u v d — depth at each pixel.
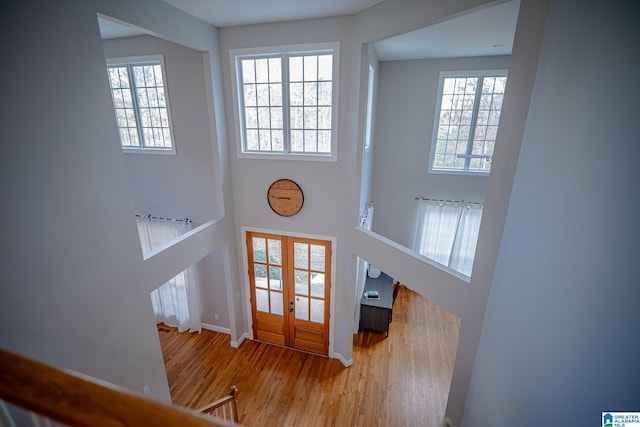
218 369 5.23
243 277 5.58
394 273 3.89
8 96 2.12
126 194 3.10
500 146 2.56
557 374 1.52
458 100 5.88
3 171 2.13
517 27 2.32
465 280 3.03
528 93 2.29
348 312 5.00
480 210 6.18
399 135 6.26
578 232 1.46
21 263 2.27
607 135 1.29
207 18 3.95
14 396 0.61
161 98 4.95
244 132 4.81
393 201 6.68
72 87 2.54
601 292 1.23
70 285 2.63
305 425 4.26
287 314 5.57
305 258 5.14
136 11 3.08
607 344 1.16
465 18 3.49
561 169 1.71
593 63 1.47
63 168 2.51
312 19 3.97
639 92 1.10
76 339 2.71
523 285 2.06
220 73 4.49
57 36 2.40
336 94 4.16
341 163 4.45
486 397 2.58
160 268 3.66
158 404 0.54
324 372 5.17
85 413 0.56
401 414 4.43
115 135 2.95
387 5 3.35
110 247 2.98
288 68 4.38
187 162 5.04
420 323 6.45
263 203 5.00
